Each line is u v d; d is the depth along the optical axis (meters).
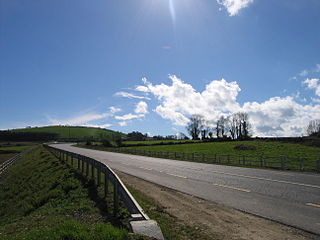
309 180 13.09
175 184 12.21
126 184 12.27
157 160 29.17
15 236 5.90
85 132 178.50
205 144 65.12
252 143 54.62
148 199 8.92
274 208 7.55
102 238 4.73
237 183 12.27
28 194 16.11
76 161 23.14
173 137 126.44
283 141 53.91
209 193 9.94
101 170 10.29
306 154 32.31
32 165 28.38
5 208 15.39
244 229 5.81
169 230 5.70
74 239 4.86
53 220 7.17
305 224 6.07
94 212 7.51
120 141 69.19
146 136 141.75
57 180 15.31
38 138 144.00
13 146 94.94
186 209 7.58
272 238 5.27
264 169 19.02
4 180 25.41
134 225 4.96
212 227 5.96
